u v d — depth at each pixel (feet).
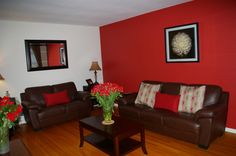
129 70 16.48
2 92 14.34
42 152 9.88
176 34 12.60
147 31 14.44
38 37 15.76
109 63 18.61
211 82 11.31
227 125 10.98
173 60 13.02
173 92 11.90
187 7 11.84
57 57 16.83
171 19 12.76
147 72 14.94
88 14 13.58
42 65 16.05
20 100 15.07
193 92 10.66
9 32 14.43
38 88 14.93
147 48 14.65
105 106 9.40
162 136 11.00
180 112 10.75
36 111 12.82
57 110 13.55
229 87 10.59
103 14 13.85
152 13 13.87
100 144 9.17
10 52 14.53
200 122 8.95
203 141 8.95
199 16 11.35
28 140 11.49
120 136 8.13
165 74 13.69
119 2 11.00
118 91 9.57
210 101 10.14
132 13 14.12
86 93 15.61
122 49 16.88
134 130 8.61
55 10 12.03
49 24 16.26
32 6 10.93
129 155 9.03
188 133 9.44
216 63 10.94
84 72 18.54
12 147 6.33
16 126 13.92
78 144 10.67
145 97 12.73
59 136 11.93
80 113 14.85
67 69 17.48
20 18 13.89
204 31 11.24
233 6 9.96
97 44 19.27
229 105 10.73
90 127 9.26
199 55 11.64
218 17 10.57
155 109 11.57
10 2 10.05
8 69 14.51
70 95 15.93
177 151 9.14
